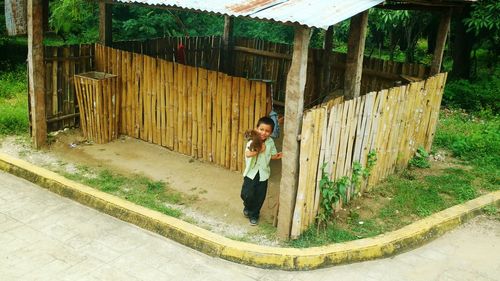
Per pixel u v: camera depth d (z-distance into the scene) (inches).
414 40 579.5
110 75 355.3
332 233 241.0
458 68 567.5
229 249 222.7
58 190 275.0
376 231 246.4
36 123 324.8
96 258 217.8
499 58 655.8
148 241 234.1
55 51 338.6
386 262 228.7
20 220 245.1
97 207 260.4
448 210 271.3
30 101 327.6
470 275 222.8
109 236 236.2
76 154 327.6
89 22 601.0
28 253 217.9
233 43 501.4
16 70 510.0
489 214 278.4
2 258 213.0
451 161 350.6
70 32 598.5
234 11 212.8
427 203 278.2
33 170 289.4
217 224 250.4
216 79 304.5
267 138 243.4
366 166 279.3
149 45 427.5
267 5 218.8
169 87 330.3
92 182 285.7
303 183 226.2
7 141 339.3
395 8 331.6
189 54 470.3
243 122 300.0
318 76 422.3
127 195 273.4
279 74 465.4
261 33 643.5
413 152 332.5
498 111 473.4
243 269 217.2
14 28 325.1
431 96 329.7
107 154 331.0
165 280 205.8
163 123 341.7
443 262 231.8
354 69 272.2
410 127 316.2
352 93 276.2
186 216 256.2
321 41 658.2
